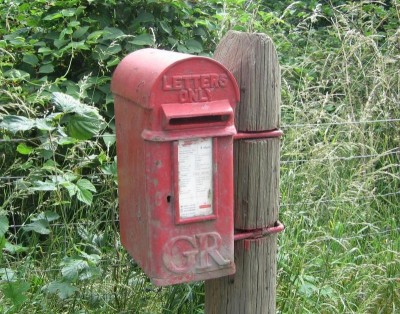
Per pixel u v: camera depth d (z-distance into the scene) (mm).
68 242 3523
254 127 2727
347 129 4781
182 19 5043
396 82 5297
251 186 2764
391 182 4824
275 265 2922
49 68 4512
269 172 2785
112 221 3451
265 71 2695
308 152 4211
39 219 3330
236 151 2758
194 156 2428
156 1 4773
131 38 4723
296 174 4055
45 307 3217
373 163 4527
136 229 2609
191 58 2357
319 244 3986
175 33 5023
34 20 4832
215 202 2484
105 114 4512
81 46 4391
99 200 3674
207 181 2465
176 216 2434
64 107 2998
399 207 4504
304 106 4449
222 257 2531
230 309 2891
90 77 4473
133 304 3301
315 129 4203
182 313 3375
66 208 3844
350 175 4469
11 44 4609
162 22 4762
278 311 3504
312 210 4035
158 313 3338
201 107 2391
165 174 2402
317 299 3619
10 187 3945
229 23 5273
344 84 5125
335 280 3707
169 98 2359
